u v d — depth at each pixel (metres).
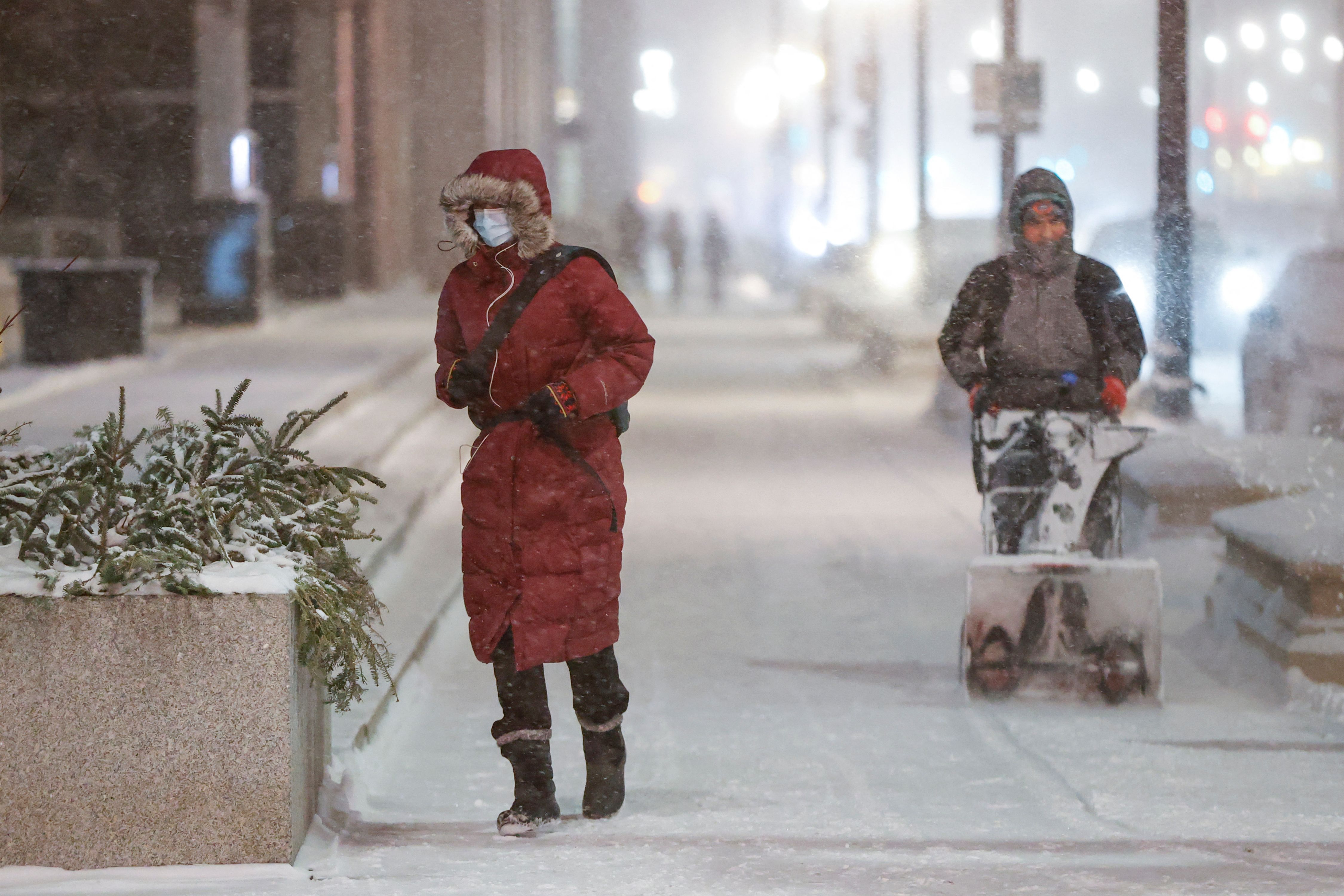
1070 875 16.03
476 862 16.59
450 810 19.56
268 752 15.80
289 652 15.80
